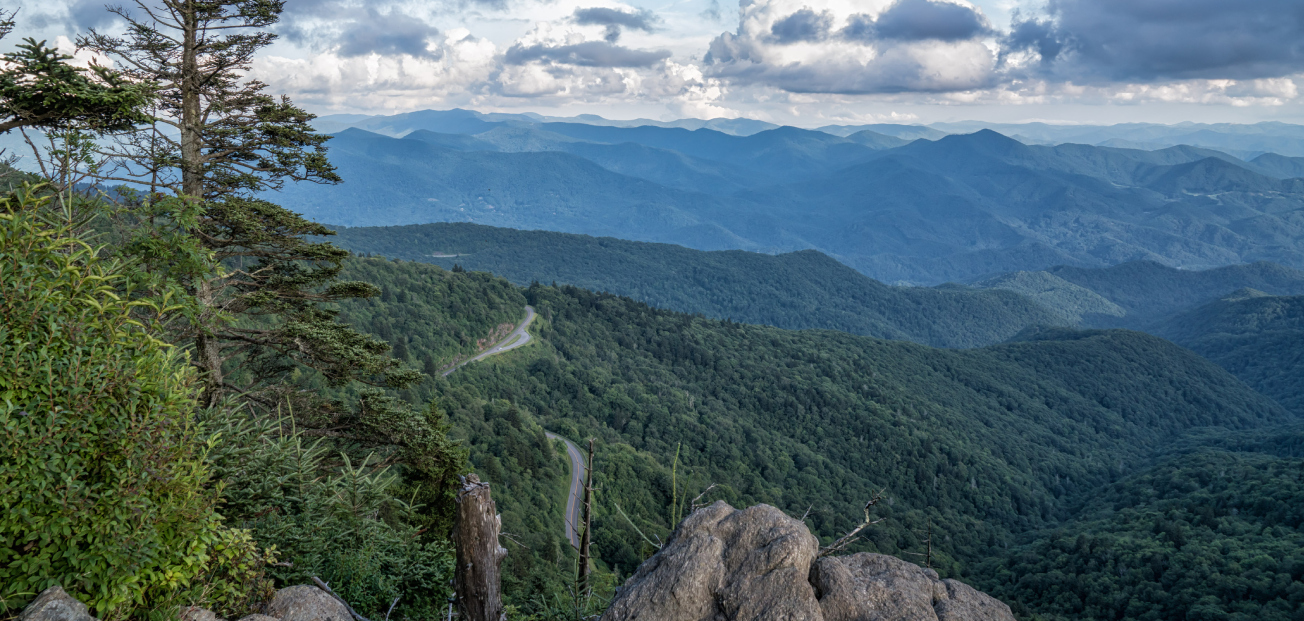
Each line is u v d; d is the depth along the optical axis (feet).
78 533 16.49
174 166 45.09
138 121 37.01
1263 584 263.90
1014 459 624.59
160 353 19.19
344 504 32.12
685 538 20.01
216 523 20.39
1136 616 276.82
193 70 47.78
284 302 52.29
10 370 16.16
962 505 499.10
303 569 26.66
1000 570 357.20
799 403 577.84
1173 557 303.07
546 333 563.48
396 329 421.59
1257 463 462.60
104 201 33.83
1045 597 313.73
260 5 48.24
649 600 18.15
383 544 32.71
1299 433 638.12
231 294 51.52
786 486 416.26
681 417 451.94
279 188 52.21
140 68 47.11
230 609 20.63
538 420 364.38
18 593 16.10
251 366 55.47
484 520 20.25
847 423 565.94
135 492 17.29
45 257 18.26
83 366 17.34
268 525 28.07
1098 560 322.96
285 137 49.11
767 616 16.89
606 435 385.70
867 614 17.21
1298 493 350.84
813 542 19.58
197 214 37.83
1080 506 553.23
